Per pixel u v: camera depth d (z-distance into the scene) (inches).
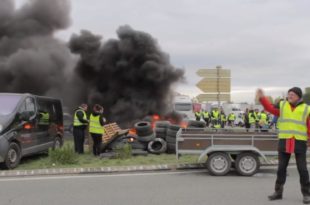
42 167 406.3
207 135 370.0
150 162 433.1
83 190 294.4
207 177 354.6
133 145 518.9
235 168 373.7
